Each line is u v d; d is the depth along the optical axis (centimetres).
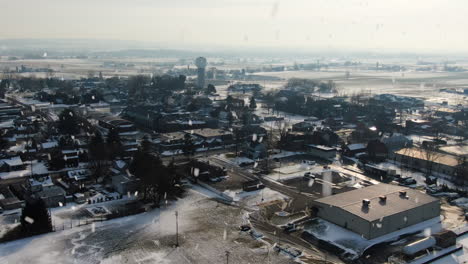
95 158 9806
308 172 9800
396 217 6700
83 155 10588
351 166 10556
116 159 10231
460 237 6569
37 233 6481
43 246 6066
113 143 10569
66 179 8975
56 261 5650
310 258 5841
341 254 5956
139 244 6188
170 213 7375
